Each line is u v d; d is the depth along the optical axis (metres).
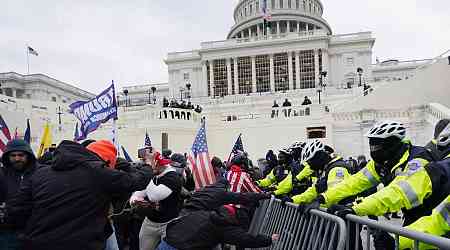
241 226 4.23
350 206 3.27
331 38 70.75
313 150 5.00
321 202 3.77
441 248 2.14
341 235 3.17
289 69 68.38
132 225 7.29
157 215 4.96
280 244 5.34
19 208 3.48
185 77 74.88
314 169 5.12
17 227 3.66
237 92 69.75
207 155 8.52
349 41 69.69
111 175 3.49
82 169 3.44
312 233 4.05
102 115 10.20
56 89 73.50
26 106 44.28
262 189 8.78
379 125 3.29
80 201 3.33
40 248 3.27
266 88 69.56
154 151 4.90
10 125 25.52
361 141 25.52
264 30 79.12
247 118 29.64
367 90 37.28
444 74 29.33
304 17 85.00
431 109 24.12
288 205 5.17
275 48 69.06
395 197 2.68
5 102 40.28
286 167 8.19
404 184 2.68
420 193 2.64
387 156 3.31
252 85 69.62
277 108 30.56
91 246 3.31
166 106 31.30
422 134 24.47
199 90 73.81
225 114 37.69
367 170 3.68
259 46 69.38
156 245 5.05
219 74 71.94
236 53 70.31
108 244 4.90
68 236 3.26
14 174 4.40
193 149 8.59
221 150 28.67
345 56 70.19
